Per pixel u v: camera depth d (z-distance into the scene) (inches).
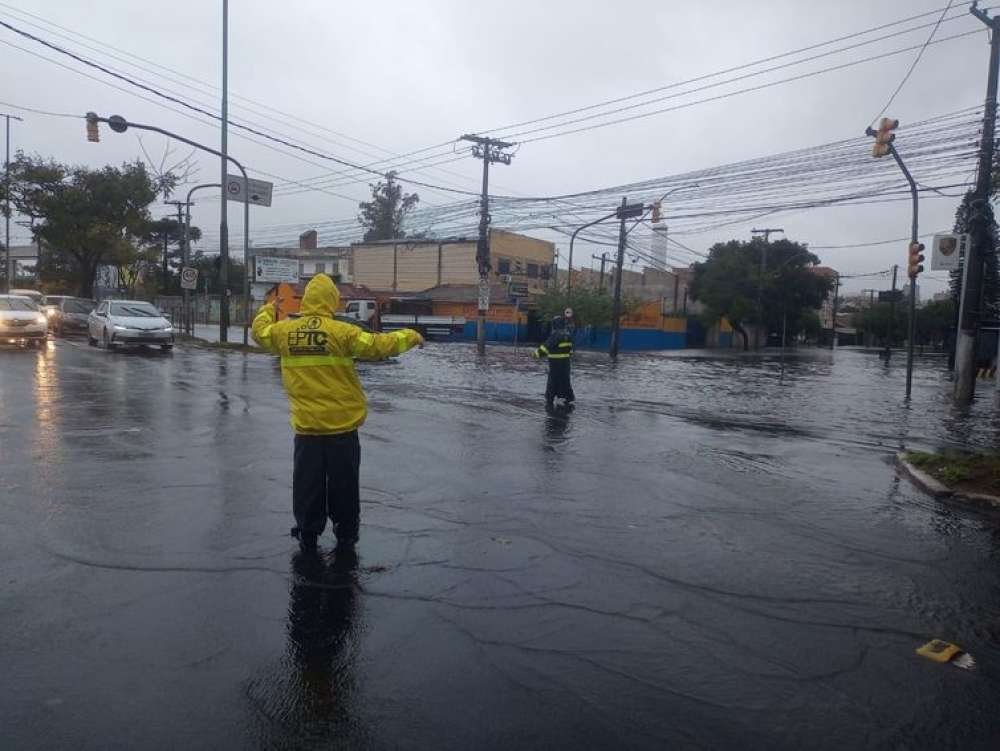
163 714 132.6
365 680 146.4
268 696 139.7
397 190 2655.0
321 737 128.3
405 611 177.8
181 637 161.3
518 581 198.5
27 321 924.6
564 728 132.4
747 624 177.9
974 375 727.1
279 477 297.3
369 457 346.6
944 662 162.4
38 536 220.8
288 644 159.8
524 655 158.1
